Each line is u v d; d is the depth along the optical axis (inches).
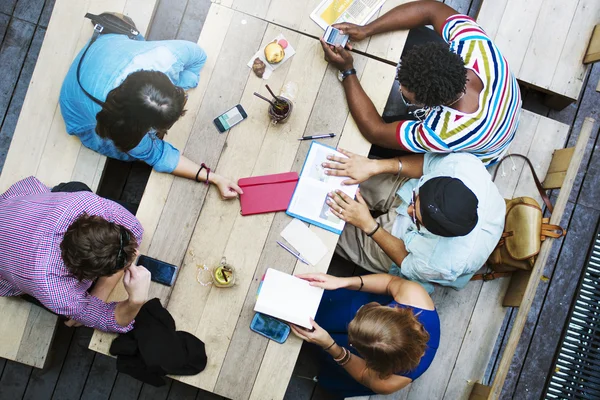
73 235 63.7
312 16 84.7
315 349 100.2
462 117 78.2
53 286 69.5
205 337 79.0
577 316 111.3
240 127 82.2
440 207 74.2
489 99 78.6
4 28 108.1
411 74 71.7
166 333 77.3
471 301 94.6
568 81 99.1
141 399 104.6
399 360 71.1
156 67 74.9
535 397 110.4
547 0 98.0
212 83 82.2
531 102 111.4
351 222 83.4
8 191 81.5
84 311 73.4
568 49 98.4
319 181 82.1
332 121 83.1
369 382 82.5
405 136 81.3
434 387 93.4
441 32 85.9
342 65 81.6
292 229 80.9
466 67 79.4
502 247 88.4
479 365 93.8
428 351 80.2
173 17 109.6
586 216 111.7
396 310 72.9
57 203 70.6
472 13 110.9
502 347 109.7
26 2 108.5
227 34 82.7
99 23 79.0
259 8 84.0
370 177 87.0
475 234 81.2
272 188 81.3
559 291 111.3
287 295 79.1
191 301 79.5
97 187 87.7
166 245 80.4
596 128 112.2
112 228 65.1
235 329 79.4
